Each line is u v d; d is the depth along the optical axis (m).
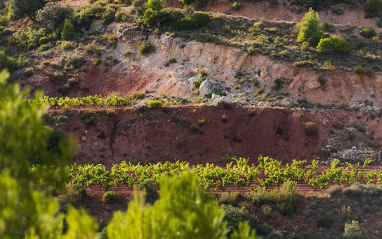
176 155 72.06
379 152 72.81
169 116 75.81
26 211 19.16
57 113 75.38
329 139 74.06
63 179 23.19
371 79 81.25
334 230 52.97
